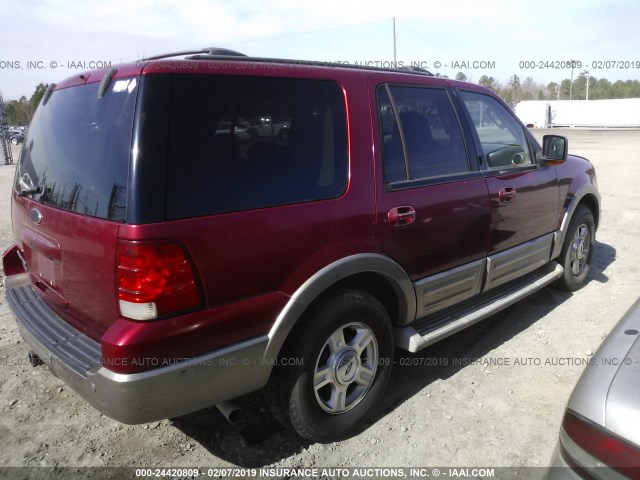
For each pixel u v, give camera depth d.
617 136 33.44
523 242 3.99
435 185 3.17
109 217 2.14
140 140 2.08
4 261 3.29
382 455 2.72
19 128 41.25
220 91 2.31
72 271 2.41
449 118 3.46
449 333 3.28
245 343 2.31
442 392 3.29
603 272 5.55
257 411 3.10
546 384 3.35
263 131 2.44
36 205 2.73
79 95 2.59
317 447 2.79
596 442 1.64
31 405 3.15
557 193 4.31
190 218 2.14
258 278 2.33
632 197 9.91
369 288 3.04
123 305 2.08
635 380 1.71
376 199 2.81
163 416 2.18
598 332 4.09
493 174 3.64
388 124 3.02
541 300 4.78
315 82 2.70
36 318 2.75
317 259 2.53
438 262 3.21
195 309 2.16
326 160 2.66
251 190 2.35
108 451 2.75
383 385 3.02
